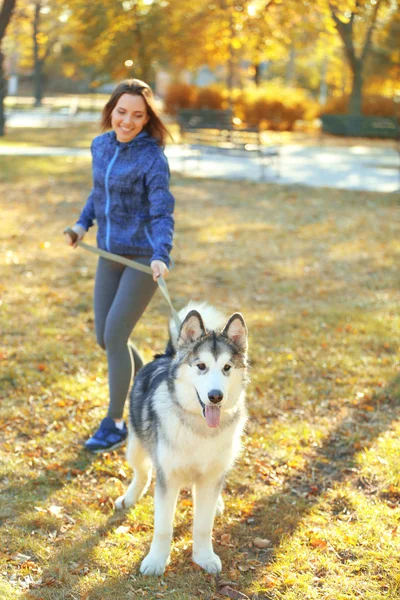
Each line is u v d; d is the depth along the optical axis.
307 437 5.02
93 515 4.01
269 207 13.55
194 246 10.51
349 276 9.25
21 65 64.44
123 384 4.69
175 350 3.74
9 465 4.53
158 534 3.55
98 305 4.77
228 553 3.71
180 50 24.69
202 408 3.31
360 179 17.34
